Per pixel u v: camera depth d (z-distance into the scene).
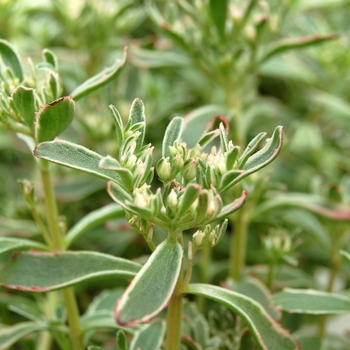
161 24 0.36
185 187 0.22
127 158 0.21
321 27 0.41
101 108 0.39
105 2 0.44
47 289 0.24
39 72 0.27
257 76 0.50
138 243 0.39
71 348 0.30
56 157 0.22
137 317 0.20
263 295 0.30
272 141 0.22
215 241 0.22
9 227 0.35
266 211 0.34
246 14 0.35
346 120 0.40
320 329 0.33
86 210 0.42
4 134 0.44
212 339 0.28
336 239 0.35
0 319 0.37
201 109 0.34
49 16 0.52
